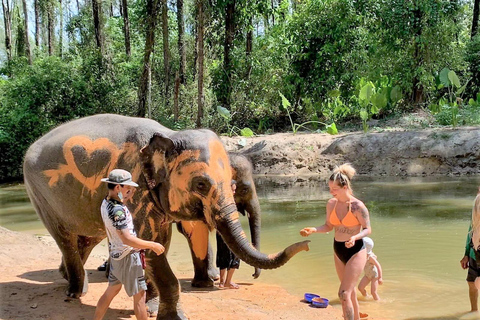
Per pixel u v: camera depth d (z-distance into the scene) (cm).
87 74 2553
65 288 665
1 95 2498
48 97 2359
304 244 447
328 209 560
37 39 4147
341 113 2456
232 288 721
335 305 634
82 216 590
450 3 2411
